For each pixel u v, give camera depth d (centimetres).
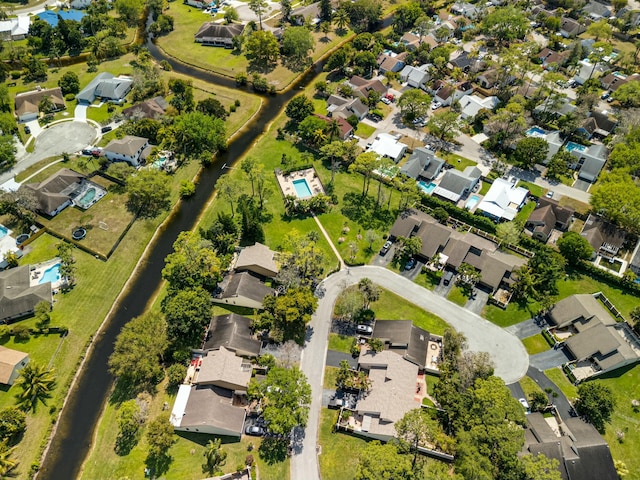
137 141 15775
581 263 12506
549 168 15688
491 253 12625
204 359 10194
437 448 9119
